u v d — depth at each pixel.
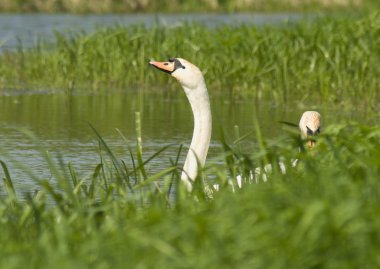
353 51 25.66
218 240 7.37
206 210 8.51
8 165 14.98
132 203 9.70
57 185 13.23
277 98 24.55
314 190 8.63
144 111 21.73
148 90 26.48
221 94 25.89
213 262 7.11
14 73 28.17
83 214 9.34
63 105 22.59
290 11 60.12
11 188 10.62
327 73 25.31
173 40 29.27
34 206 9.24
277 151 10.27
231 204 8.24
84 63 27.94
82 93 25.36
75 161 15.45
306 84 25.05
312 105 23.75
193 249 7.38
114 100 23.83
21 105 22.48
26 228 9.34
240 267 7.09
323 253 7.13
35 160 15.49
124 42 28.73
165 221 7.95
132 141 17.50
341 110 22.70
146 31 30.70
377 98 24.42
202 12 58.72
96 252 7.56
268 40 27.52
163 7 58.84
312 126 14.43
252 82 25.83
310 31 28.42
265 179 10.50
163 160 15.64
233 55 27.22
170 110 21.98
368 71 25.02
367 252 7.11
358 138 9.90
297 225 7.34
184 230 7.60
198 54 28.06
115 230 8.22
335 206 7.71
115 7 56.81
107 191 10.91
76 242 8.11
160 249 7.26
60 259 7.53
